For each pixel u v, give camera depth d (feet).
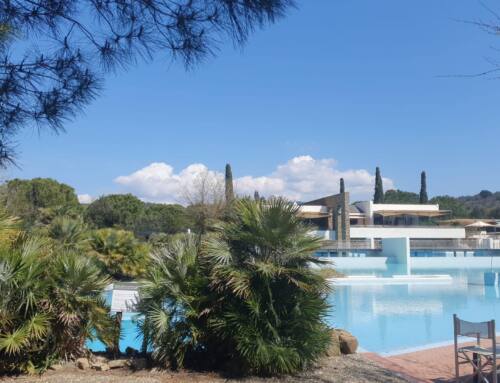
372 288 90.07
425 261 145.89
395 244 143.74
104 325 26.99
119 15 14.35
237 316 24.86
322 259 26.96
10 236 26.48
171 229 168.45
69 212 114.73
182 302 26.00
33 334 23.63
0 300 23.40
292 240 26.55
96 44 14.96
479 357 23.38
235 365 25.71
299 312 25.54
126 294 28.45
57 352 25.44
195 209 113.80
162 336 25.84
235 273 25.07
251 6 13.35
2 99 14.98
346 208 181.47
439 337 47.29
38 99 15.47
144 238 138.82
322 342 26.13
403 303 72.84
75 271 25.49
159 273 26.76
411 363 30.53
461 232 203.92
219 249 26.23
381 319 59.57
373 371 26.73
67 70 15.37
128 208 179.42
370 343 44.47
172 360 26.14
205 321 26.17
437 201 334.24
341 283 96.63
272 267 25.39
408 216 231.71
